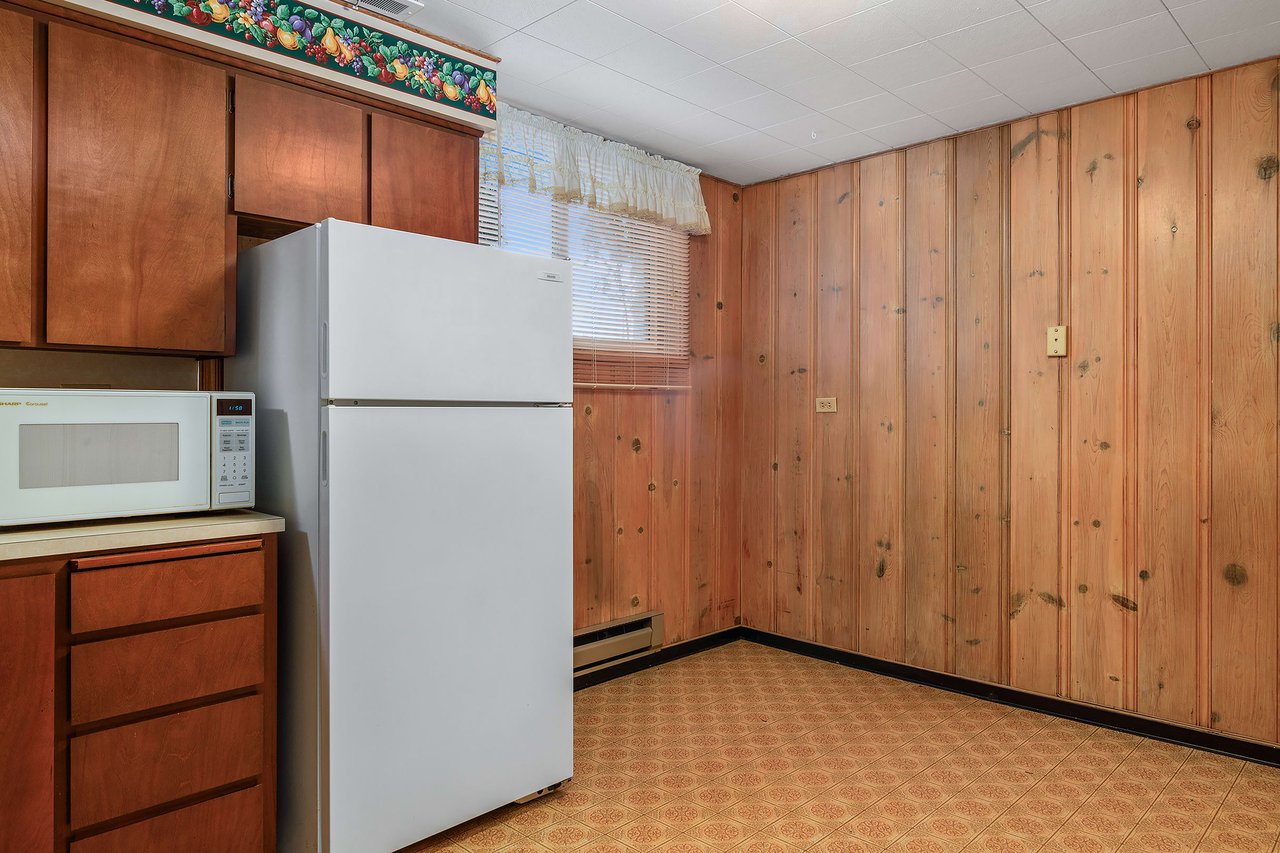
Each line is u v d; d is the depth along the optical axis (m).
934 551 3.42
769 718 3.05
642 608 3.68
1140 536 2.89
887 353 3.58
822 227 3.82
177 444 1.92
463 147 2.62
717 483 4.05
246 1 2.12
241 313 2.25
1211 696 2.74
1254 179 2.65
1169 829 2.21
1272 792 2.43
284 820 2.06
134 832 1.74
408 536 2.04
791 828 2.21
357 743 1.93
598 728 2.95
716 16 2.35
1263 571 2.64
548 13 2.34
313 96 2.28
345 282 1.92
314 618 1.93
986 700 3.25
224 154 2.12
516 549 2.28
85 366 2.14
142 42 1.98
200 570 1.84
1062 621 3.07
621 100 2.99
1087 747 2.77
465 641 2.16
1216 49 2.55
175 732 1.80
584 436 3.42
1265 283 2.63
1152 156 2.85
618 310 3.52
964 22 2.38
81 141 1.89
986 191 3.26
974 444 3.30
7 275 1.78
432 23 2.41
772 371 4.02
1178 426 2.80
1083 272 3.01
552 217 3.22
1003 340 3.21
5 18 1.78
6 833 1.59
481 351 2.20
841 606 3.76
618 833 2.18
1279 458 2.61
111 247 1.93
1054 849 2.10
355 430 1.94
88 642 1.69
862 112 3.11
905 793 2.42
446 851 2.09
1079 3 2.26
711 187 3.98
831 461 3.79
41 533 1.70
